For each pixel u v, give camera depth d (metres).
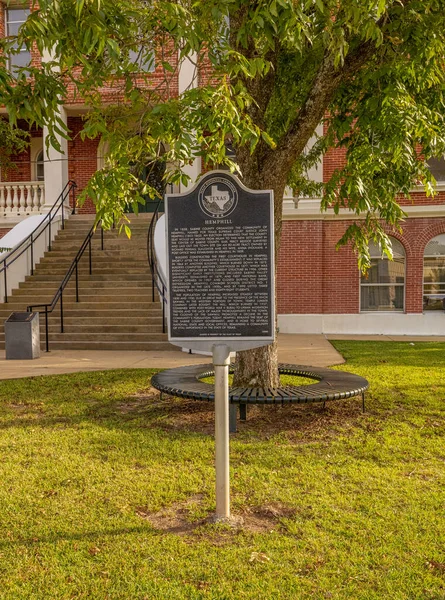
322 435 5.27
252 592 2.72
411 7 5.64
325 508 3.64
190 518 3.52
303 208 15.62
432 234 15.51
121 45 5.42
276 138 7.66
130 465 4.48
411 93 6.85
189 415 6.02
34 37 4.13
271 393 5.38
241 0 4.69
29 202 17.50
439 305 15.80
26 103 4.55
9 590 2.75
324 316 15.87
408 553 3.08
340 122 6.98
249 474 4.24
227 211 3.67
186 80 15.31
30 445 4.97
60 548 3.15
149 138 5.41
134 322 12.12
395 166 7.14
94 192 4.97
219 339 3.64
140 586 2.77
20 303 13.12
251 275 3.65
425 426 5.57
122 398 6.82
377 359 10.06
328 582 2.80
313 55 6.98
